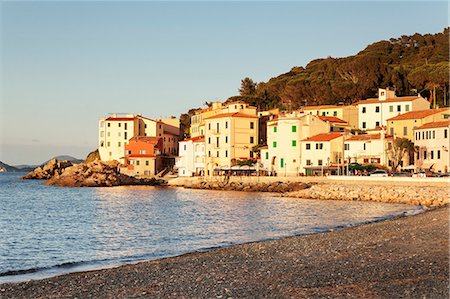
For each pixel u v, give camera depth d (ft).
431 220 156.04
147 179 514.68
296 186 354.33
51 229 194.39
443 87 491.72
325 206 254.27
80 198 359.05
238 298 73.46
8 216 245.65
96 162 540.93
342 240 129.18
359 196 288.10
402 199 264.93
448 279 77.97
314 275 86.22
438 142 350.02
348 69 553.23
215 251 125.08
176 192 401.70
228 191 398.21
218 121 486.38
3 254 139.44
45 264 124.26
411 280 78.18
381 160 375.86
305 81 574.97
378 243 119.03
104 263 121.39
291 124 412.98
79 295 80.38
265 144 478.18
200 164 506.07
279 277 86.53
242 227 187.73
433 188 277.64
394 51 643.04
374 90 526.57
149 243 155.02
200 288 81.20
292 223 193.57
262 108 607.78
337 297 71.00
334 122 443.32
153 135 617.21
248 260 107.45
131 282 88.69
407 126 395.55
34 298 79.30
